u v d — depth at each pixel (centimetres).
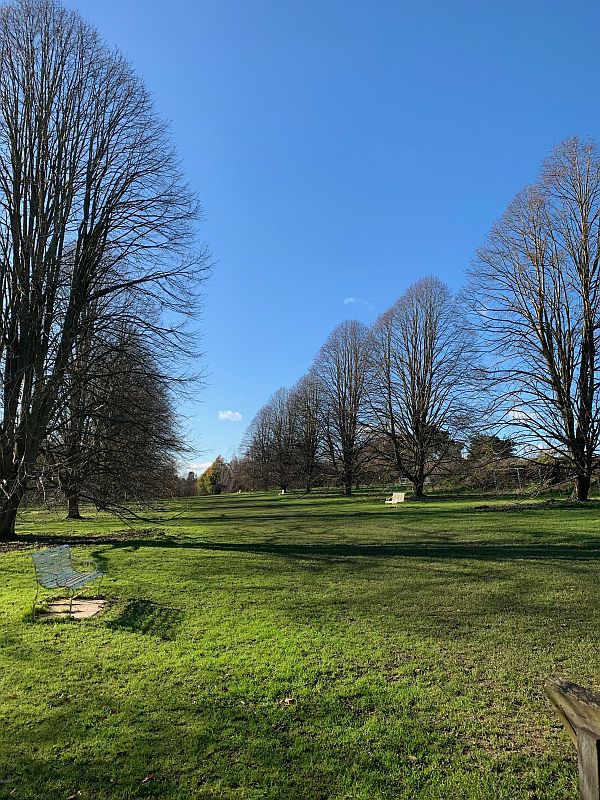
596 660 651
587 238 2788
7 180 1852
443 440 4116
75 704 526
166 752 438
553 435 2767
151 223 1947
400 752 440
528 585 1070
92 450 1955
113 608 904
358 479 5469
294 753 436
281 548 1659
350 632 768
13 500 1855
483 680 591
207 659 651
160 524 2794
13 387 1792
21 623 809
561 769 413
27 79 1877
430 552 1516
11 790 388
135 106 2016
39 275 1794
